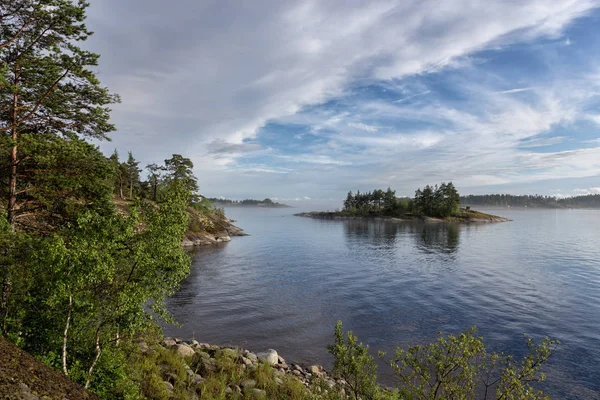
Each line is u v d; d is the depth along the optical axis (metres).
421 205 176.62
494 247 67.25
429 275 39.97
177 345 14.62
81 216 8.13
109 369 8.98
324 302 28.36
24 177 14.02
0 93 14.15
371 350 19.06
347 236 92.12
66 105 15.41
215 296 29.72
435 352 7.79
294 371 15.49
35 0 13.98
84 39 15.27
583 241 78.12
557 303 28.03
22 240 8.65
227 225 97.94
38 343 8.38
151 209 9.17
